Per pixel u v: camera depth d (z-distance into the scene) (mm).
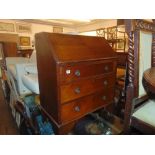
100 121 1327
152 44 1100
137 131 985
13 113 1976
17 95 1772
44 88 1166
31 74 1650
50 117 1133
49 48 963
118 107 1622
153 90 713
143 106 989
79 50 1074
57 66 899
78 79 1029
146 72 926
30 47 5973
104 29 4758
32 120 1377
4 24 5273
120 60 1985
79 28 7266
